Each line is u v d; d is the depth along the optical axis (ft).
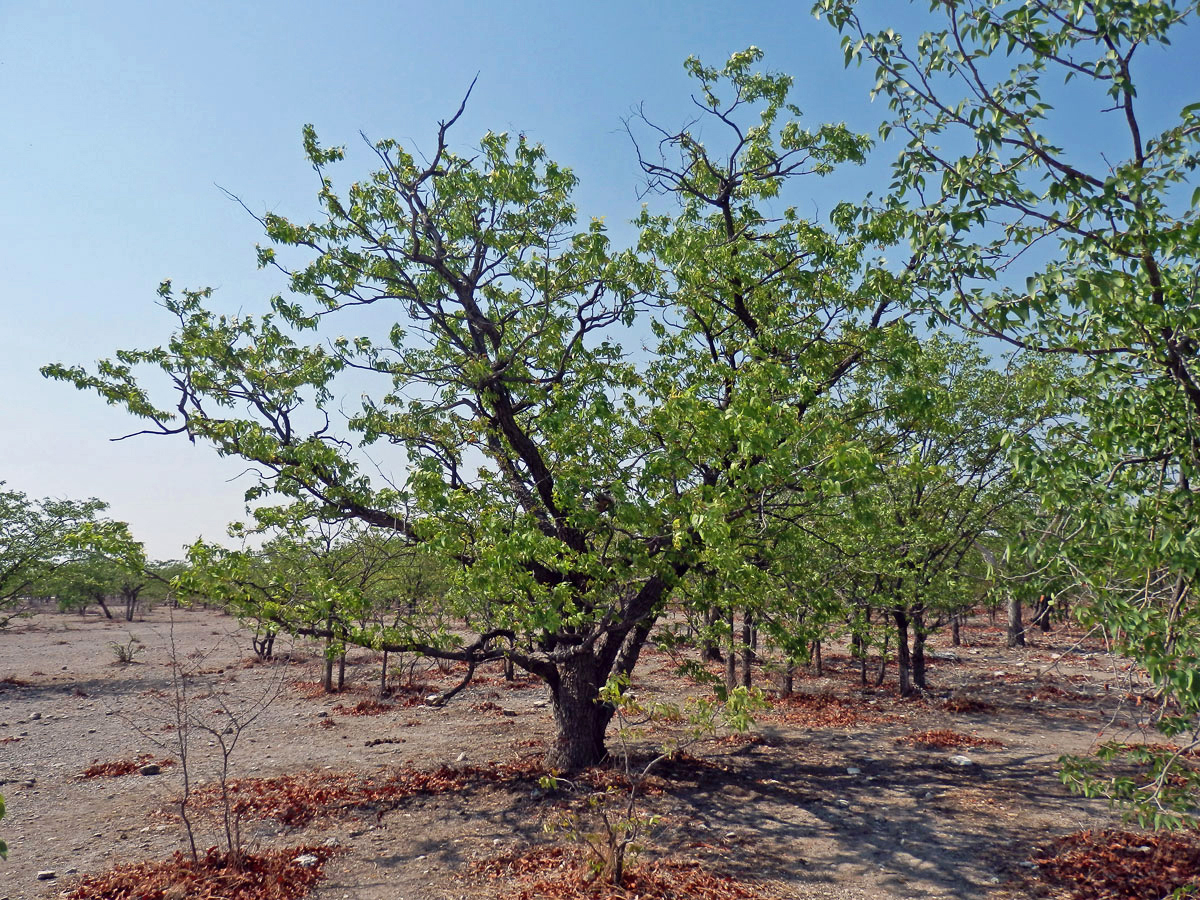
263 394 35.22
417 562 57.93
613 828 25.72
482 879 25.84
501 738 47.85
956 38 18.35
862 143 36.01
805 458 26.17
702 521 25.75
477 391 36.40
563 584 30.63
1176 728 17.88
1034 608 103.55
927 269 20.71
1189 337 16.92
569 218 38.78
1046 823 31.09
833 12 19.36
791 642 37.29
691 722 26.61
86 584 102.37
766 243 36.42
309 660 89.71
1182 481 17.71
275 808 33.96
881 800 34.71
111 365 33.24
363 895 24.88
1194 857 25.88
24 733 52.34
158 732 51.98
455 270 39.45
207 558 31.71
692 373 37.40
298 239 35.91
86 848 29.30
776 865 26.99
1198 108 16.43
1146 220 16.06
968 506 51.75
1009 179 18.45
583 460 33.32
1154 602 18.56
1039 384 20.83
